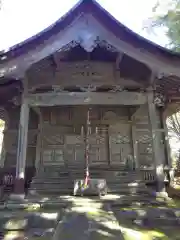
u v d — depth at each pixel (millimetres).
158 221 4543
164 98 7504
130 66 6875
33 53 5805
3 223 4359
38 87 6688
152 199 5680
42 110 9086
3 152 8758
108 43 5914
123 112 9258
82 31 5898
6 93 7254
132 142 8898
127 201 5539
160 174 5977
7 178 8281
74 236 3279
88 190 6195
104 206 5238
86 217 4242
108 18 5871
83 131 8930
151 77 6328
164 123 9227
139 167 8633
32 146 8703
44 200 5582
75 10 5801
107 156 8727
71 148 8758
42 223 4469
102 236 3275
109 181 7438
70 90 7027
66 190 6910
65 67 7004
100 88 6988
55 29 5824
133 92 6664
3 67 5734
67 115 9148
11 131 9008
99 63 7121
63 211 4770
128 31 5828
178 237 3830
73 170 8195
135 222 4547
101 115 9188
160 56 5984
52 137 8852
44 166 8469
